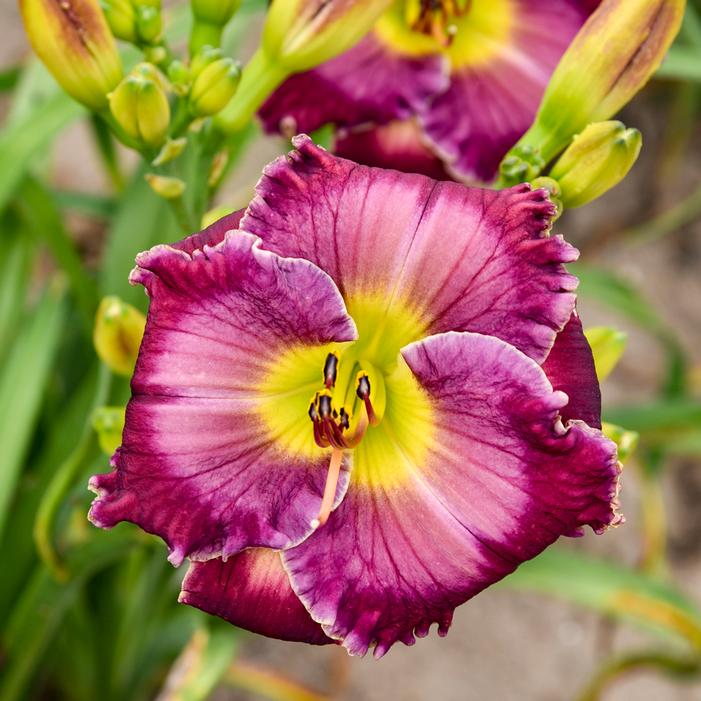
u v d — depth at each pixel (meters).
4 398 0.73
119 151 1.17
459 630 1.06
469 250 0.52
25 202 0.70
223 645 0.73
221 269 0.51
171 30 0.75
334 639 0.53
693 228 1.27
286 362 0.53
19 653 0.74
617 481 0.51
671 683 1.06
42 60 0.57
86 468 0.64
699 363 1.18
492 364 0.51
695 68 0.74
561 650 1.06
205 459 0.52
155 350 0.51
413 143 0.69
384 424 0.54
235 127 0.59
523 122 0.68
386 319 0.53
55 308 0.75
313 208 0.52
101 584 0.80
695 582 1.10
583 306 1.22
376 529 0.53
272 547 0.52
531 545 0.52
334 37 0.58
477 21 0.69
